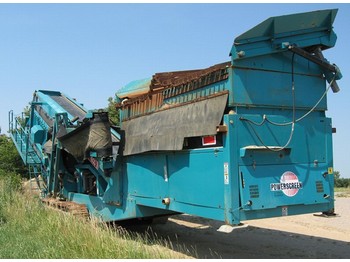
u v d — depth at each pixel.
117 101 9.99
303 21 6.69
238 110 6.41
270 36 6.59
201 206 6.80
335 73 7.05
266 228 11.38
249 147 6.26
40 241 7.92
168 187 7.71
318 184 6.86
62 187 12.32
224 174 6.29
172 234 10.54
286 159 6.63
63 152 12.03
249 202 6.22
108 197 9.77
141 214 8.78
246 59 6.49
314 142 6.95
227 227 6.29
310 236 10.18
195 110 7.06
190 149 7.13
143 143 8.43
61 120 11.66
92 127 9.51
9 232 8.84
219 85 6.63
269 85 6.66
